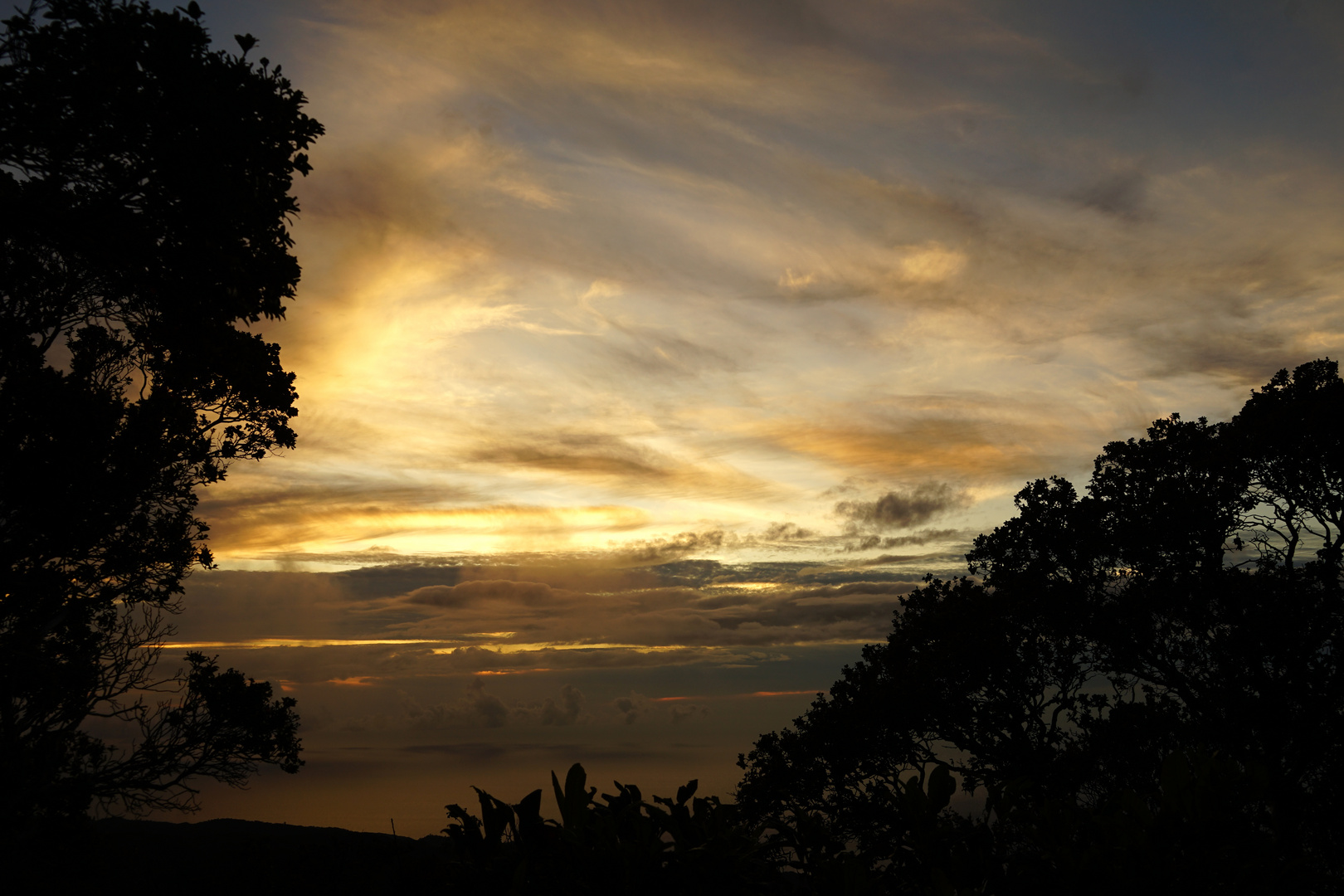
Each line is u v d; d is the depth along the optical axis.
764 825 2.96
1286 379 19.36
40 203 8.80
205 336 11.77
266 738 18.55
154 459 14.65
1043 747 20.59
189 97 8.74
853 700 25.27
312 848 28.95
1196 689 19.48
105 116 8.51
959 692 22.14
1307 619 17.53
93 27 8.33
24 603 14.48
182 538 16.22
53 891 16.89
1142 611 19.52
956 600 24.48
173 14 8.75
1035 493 22.17
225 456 15.71
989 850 3.02
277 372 14.80
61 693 15.38
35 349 12.66
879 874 3.01
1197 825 2.90
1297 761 17.41
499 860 2.68
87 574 15.45
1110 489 21.22
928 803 3.14
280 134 9.70
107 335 14.84
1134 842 2.88
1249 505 19.25
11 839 15.98
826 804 21.34
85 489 13.95
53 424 13.43
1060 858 2.91
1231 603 18.52
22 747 15.23
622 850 2.62
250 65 9.46
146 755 17.28
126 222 9.25
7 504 13.72
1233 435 19.56
